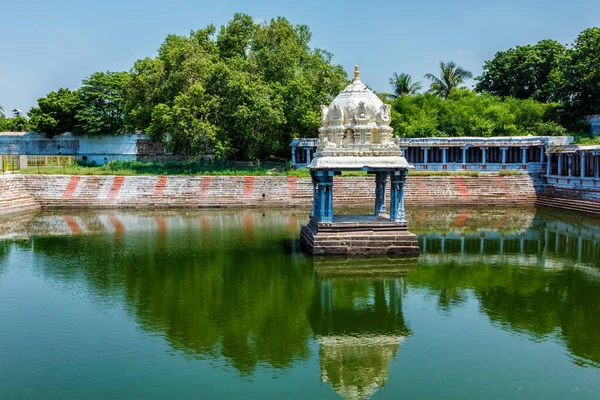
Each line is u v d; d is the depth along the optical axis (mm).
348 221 21281
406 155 46062
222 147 42156
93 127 49875
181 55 44000
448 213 35281
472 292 16594
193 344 12625
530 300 15750
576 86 50531
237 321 14055
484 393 10234
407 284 17422
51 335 13125
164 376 10984
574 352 12102
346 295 16266
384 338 12977
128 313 14641
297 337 13062
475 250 22766
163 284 17375
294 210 37156
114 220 32219
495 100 56406
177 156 49156
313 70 48281
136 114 45344
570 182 37688
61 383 10656
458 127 51125
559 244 24203
